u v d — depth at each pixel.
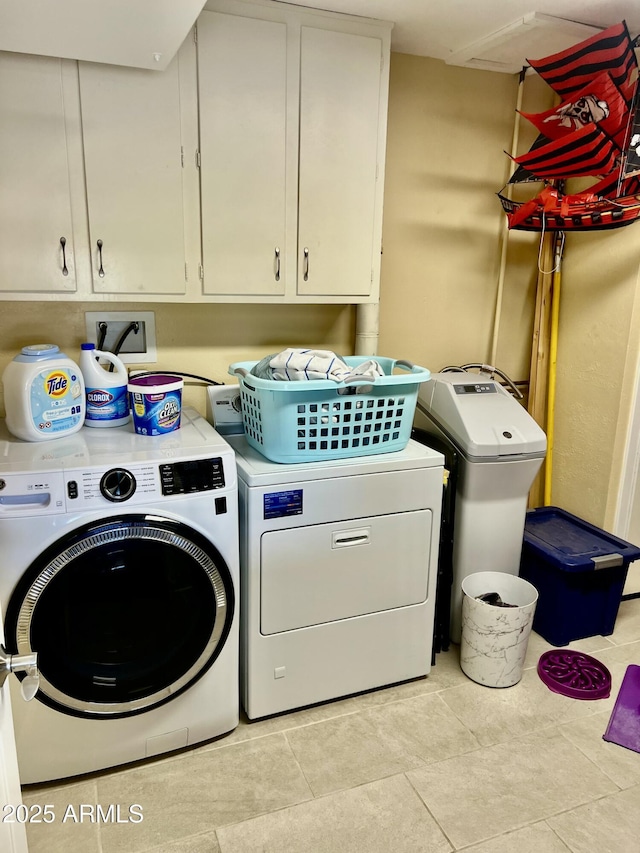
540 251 2.70
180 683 1.74
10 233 1.80
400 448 2.06
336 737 1.89
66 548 1.53
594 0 1.99
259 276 2.12
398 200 2.58
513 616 2.05
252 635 1.86
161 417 1.88
